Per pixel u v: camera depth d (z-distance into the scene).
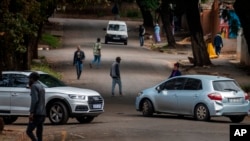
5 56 42.16
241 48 84.19
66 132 33.19
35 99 26.53
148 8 111.75
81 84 64.31
